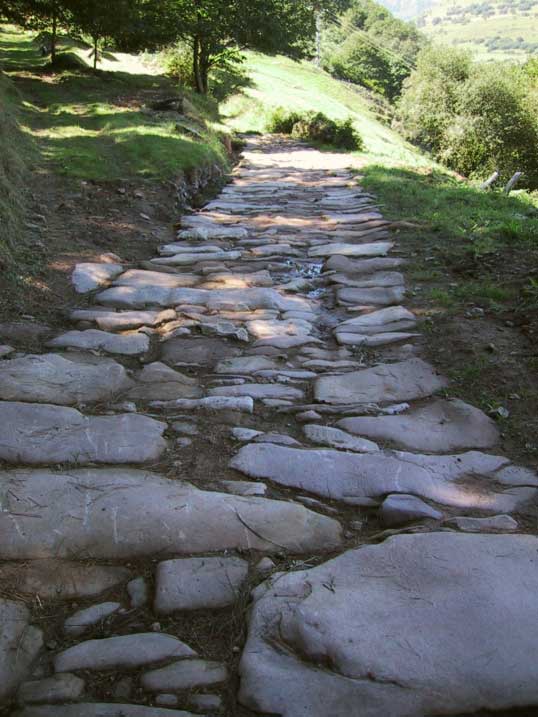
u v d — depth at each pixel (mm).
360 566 2666
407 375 4445
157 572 2629
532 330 4902
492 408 3998
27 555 2688
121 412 3900
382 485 3285
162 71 26500
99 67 24078
